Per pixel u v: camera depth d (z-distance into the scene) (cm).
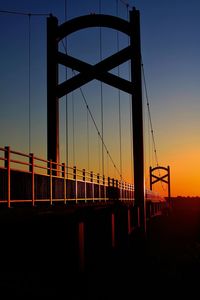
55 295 1306
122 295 1536
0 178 1407
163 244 3456
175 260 2522
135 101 3362
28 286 1298
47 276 1433
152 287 1708
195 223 6450
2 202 1366
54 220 1605
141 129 3397
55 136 3189
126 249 2588
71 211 2027
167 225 6034
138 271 1998
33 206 1661
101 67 3319
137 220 3266
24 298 1198
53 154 3166
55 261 1511
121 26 3338
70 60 3269
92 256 1912
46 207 1736
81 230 1552
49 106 3216
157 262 2386
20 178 1641
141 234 3381
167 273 2034
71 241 1517
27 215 1381
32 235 1525
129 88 3356
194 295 1622
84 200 2783
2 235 1359
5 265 1420
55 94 3238
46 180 1998
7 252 1422
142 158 3412
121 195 4209
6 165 1410
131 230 2931
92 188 3045
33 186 1672
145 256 2609
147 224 4656
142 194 3428
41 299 1231
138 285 1717
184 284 1806
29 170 1673
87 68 3288
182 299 1557
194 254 2836
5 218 1187
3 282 1300
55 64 3256
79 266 1508
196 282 1859
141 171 3419
